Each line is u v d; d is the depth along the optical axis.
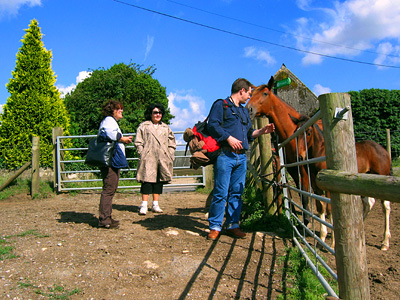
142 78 16.06
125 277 3.15
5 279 3.04
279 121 4.77
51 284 2.97
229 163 4.21
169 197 7.95
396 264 3.65
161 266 3.42
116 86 14.91
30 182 8.87
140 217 5.54
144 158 5.61
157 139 5.65
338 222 1.96
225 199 4.32
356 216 1.94
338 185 1.83
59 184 8.38
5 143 11.30
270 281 3.09
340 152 2.03
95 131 14.50
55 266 3.36
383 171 4.77
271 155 5.51
